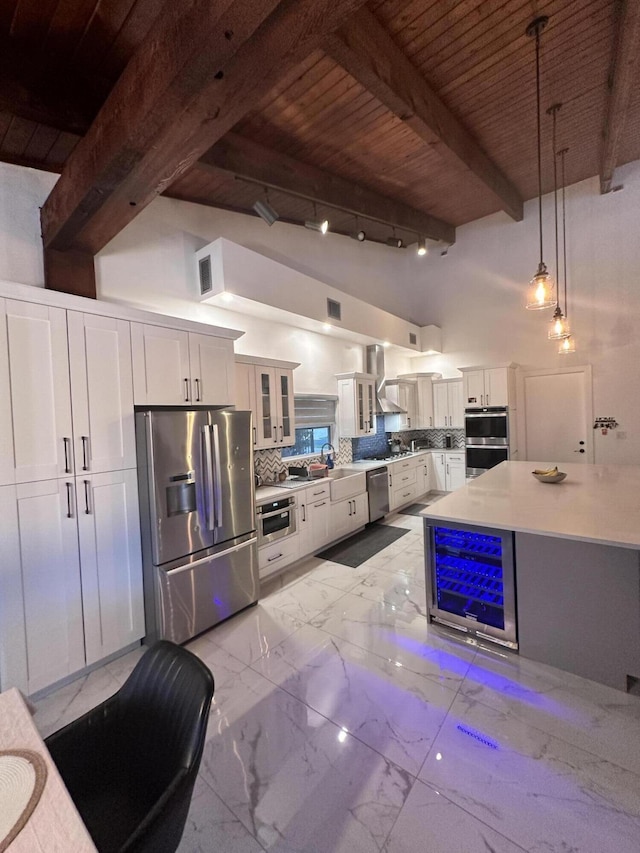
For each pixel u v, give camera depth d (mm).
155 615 2527
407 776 1570
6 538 1998
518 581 2256
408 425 6469
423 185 4637
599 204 5258
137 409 2744
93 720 1217
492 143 4027
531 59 2869
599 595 2027
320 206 4363
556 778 1531
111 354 2447
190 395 2914
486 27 2574
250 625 2777
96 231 2330
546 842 1306
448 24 2531
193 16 1165
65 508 2215
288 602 3098
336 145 3551
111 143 1673
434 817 1405
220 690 2115
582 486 3031
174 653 1233
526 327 5980
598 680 2049
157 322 2699
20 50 1977
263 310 3826
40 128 2131
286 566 3611
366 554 4098
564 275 5551
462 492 3004
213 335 3107
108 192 1918
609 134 3732
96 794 1154
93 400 2350
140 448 2549
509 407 5727
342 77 2707
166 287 3316
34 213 2500
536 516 2281
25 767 892
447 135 3373
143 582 2582
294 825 1403
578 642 2098
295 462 4602
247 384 3621
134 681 1267
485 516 2330
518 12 2484
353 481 4637
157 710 1181
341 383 5277
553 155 4477
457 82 3055
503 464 4340
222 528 2852
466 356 6566
